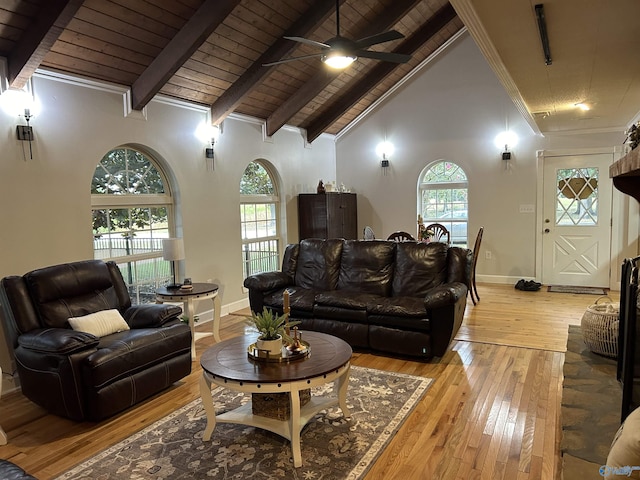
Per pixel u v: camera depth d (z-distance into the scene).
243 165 5.90
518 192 6.80
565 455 1.92
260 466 2.38
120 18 3.59
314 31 4.86
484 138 6.93
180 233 5.02
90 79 4.02
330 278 4.73
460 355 3.96
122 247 4.54
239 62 4.84
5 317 3.24
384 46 5.96
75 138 3.92
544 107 4.77
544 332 4.54
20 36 3.29
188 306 4.07
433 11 5.88
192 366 3.88
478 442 2.55
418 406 3.01
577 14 2.46
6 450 2.61
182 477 2.29
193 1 3.77
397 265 4.51
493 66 3.32
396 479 2.24
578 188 6.48
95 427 2.86
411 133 7.42
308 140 7.24
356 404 3.06
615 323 2.99
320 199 6.88
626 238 6.28
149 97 4.36
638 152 1.93
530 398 3.08
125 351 2.99
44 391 2.97
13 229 3.49
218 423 2.87
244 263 6.21
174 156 4.89
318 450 2.51
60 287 3.34
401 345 3.86
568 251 6.63
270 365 2.52
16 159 3.50
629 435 0.97
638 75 3.60
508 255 6.95
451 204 7.39
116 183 4.45
